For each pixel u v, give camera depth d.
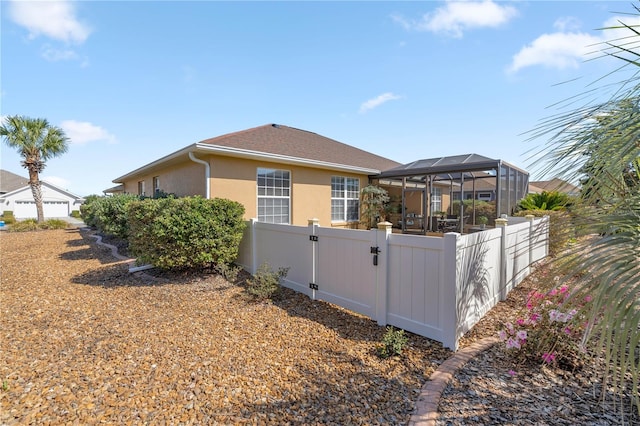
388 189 16.84
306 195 10.72
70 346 3.60
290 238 5.71
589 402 2.39
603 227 1.99
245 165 8.91
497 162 9.41
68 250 9.80
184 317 4.48
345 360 3.22
